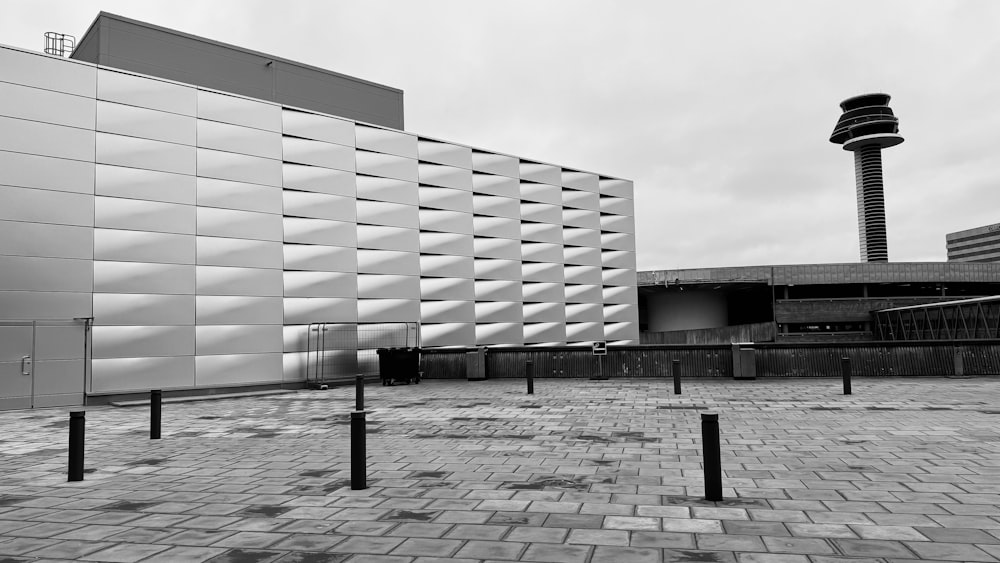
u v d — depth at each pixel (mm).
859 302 69625
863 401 15734
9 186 18922
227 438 12156
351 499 7098
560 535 5617
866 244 191750
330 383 24984
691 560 4891
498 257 32531
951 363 22219
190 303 22078
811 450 9539
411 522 6129
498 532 5746
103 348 20219
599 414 14289
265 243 24078
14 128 19125
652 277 70312
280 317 24266
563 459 9234
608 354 24500
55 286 19469
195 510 6762
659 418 13453
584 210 36688
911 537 5352
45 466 9602
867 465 8398
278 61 26906
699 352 23719
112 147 20828
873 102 194625
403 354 24719
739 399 16703
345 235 26406
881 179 191875
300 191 25375
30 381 18875
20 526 6246
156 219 21531
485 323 31844
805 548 5125
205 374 22203
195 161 22578
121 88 21156
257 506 6879
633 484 7582
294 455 10117
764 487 7289
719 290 73375
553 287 34750
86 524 6289
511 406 16266
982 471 7953
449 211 30500
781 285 70688
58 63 20016
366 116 29328
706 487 6793
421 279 29469
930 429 11305
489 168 32594
